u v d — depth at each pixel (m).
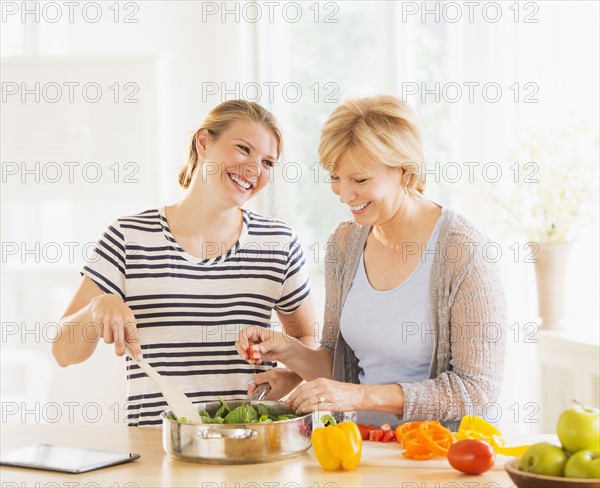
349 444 1.67
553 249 3.32
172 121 4.57
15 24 4.78
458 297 2.01
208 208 2.25
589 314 3.52
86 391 4.65
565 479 1.43
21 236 4.90
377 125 1.99
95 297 2.03
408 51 4.32
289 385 2.21
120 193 4.25
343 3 4.44
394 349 2.10
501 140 3.88
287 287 2.38
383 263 2.16
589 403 2.97
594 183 3.37
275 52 4.47
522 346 3.77
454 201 4.12
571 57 3.63
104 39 4.72
